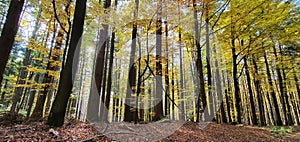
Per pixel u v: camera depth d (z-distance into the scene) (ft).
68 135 15.17
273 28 31.89
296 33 32.14
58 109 17.38
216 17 33.45
